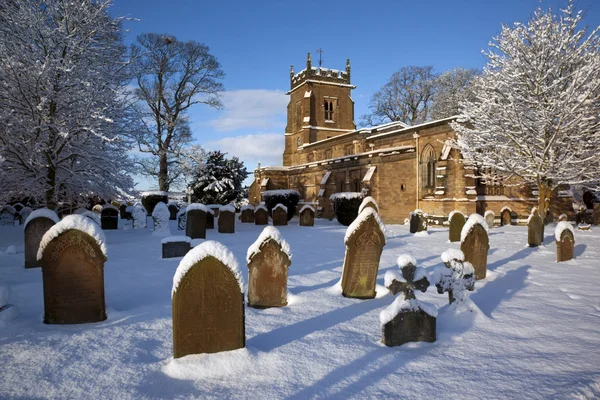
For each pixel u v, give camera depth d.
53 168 14.80
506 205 26.94
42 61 13.80
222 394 3.61
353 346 4.76
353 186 33.88
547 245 14.20
